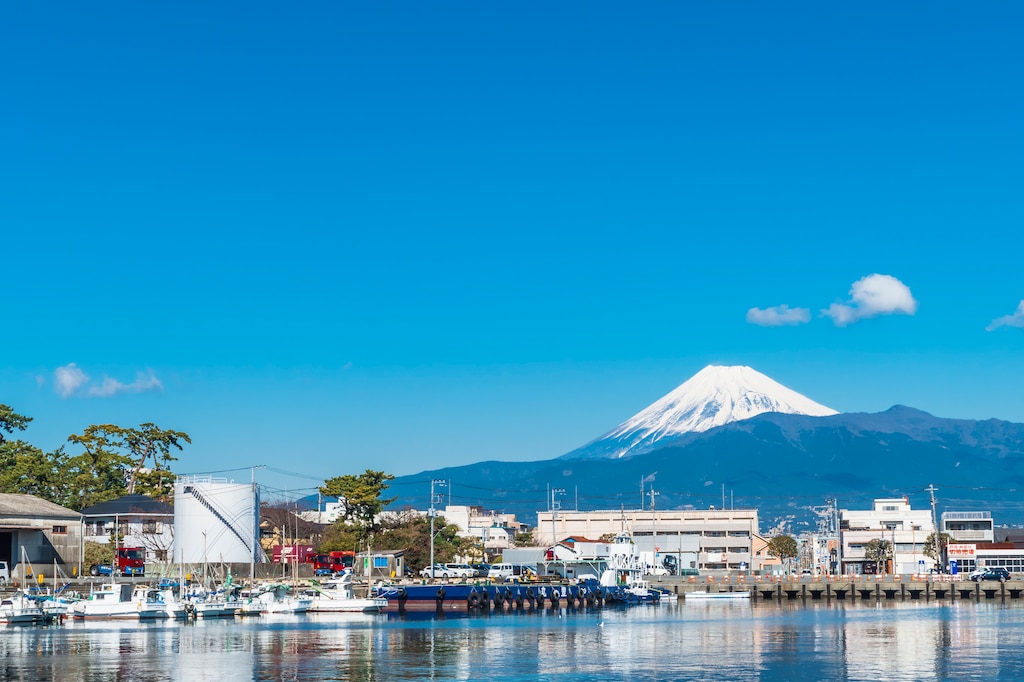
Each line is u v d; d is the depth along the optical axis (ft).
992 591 617.62
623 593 560.20
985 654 315.78
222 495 561.84
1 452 649.61
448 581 555.28
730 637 363.56
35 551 499.51
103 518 586.86
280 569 571.69
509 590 498.69
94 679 267.80
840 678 271.28
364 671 280.51
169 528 591.78
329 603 460.14
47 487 643.04
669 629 394.11
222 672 278.67
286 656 308.19
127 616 415.64
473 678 270.05
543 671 281.54
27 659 302.45
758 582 627.05
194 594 445.78
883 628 400.06
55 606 409.49
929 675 275.80
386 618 441.68
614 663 295.89
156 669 283.38
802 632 382.01
